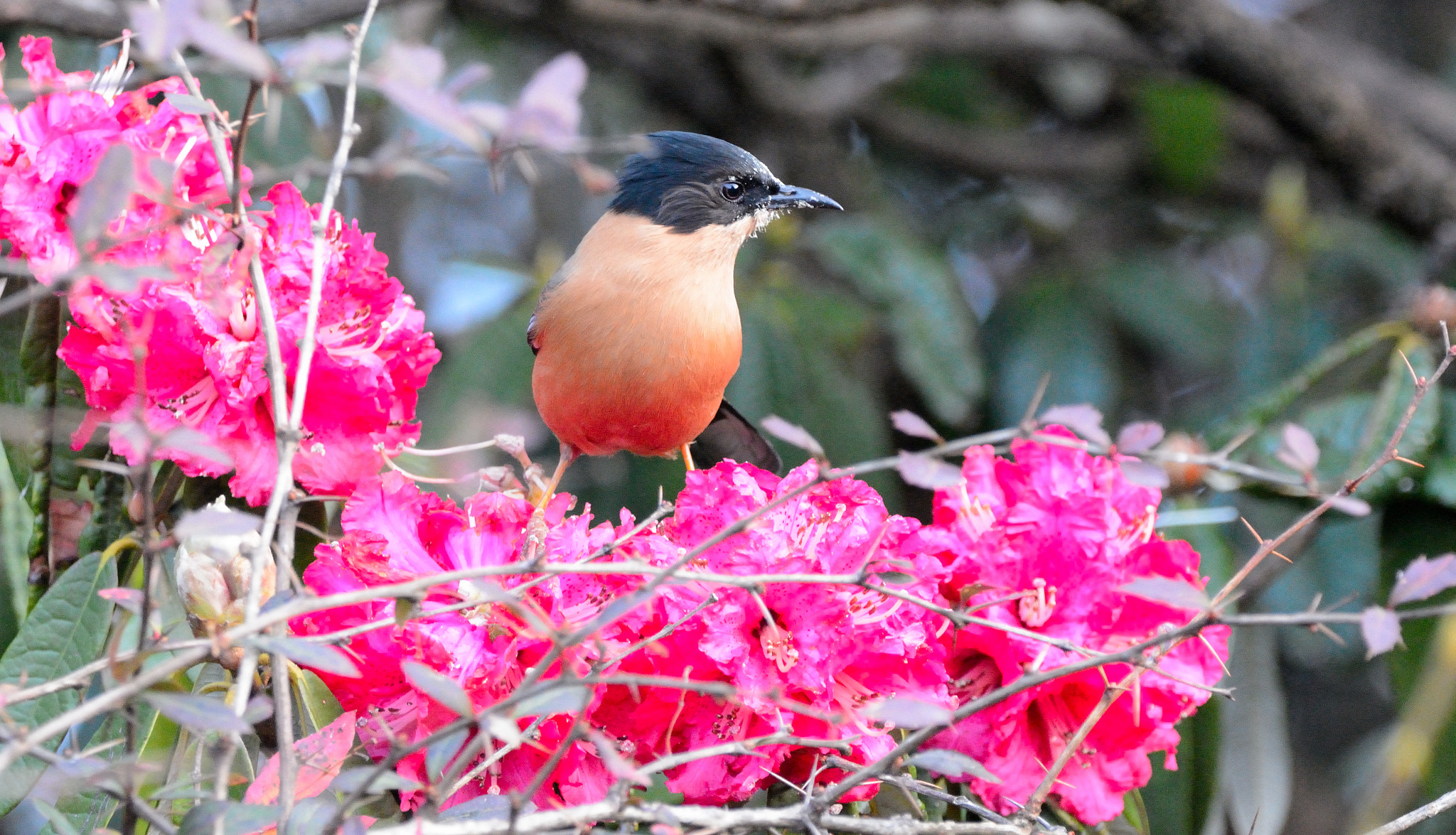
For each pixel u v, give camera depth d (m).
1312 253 12.39
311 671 4.85
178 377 4.70
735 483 4.48
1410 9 16.25
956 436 11.63
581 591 4.53
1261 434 7.27
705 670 4.43
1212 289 13.62
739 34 11.80
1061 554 4.70
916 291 10.33
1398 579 3.75
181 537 3.38
